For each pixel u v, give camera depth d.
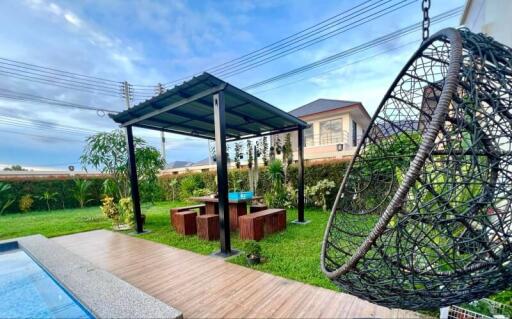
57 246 3.70
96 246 4.32
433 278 1.25
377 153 3.11
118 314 1.82
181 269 3.14
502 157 1.23
